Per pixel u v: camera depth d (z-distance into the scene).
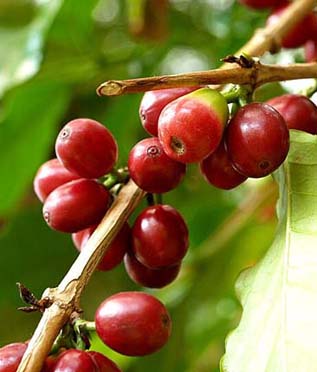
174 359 0.44
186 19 0.47
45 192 0.29
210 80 0.26
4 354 0.25
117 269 0.45
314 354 0.24
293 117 0.28
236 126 0.26
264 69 0.27
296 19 0.32
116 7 0.50
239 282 0.26
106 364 0.25
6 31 0.44
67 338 0.25
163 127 0.26
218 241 0.45
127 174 0.28
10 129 0.45
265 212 0.44
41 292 0.45
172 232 0.28
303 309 0.25
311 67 0.27
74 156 0.27
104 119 0.47
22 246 0.44
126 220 0.27
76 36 0.44
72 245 0.45
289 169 0.27
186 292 0.44
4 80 0.43
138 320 0.26
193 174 0.46
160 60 0.46
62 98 0.45
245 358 0.25
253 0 0.35
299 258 0.26
